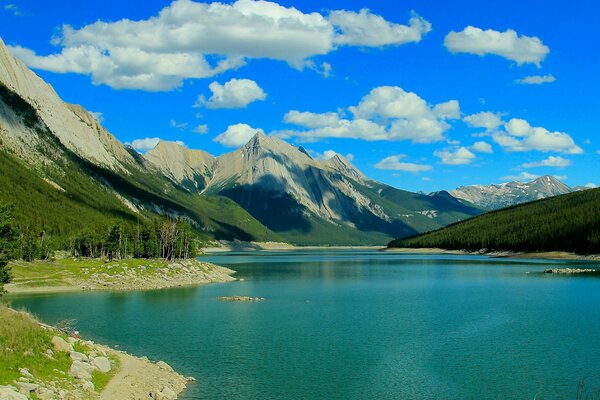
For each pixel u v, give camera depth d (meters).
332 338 73.31
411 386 52.44
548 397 49.28
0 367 39.62
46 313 94.19
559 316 88.44
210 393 50.06
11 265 146.50
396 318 88.81
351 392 50.78
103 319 88.31
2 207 102.12
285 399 48.78
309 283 155.50
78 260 183.88
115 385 45.94
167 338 73.06
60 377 42.97
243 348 67.31
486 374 56.00
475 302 106.94
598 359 61.22
